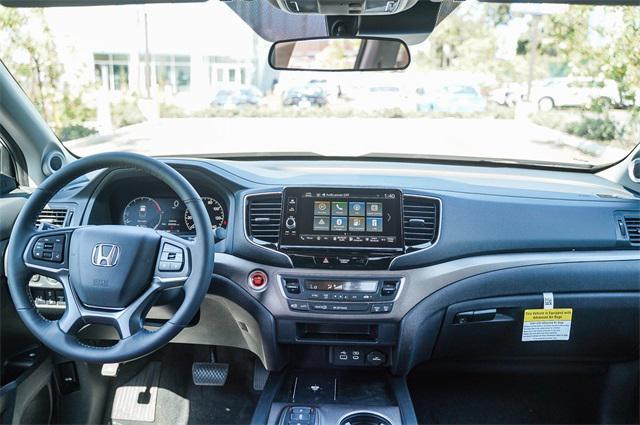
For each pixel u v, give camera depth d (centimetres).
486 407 239
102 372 237
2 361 197
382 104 1223
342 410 183
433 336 201
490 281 195
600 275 199
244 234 195
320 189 194
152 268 158
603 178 238
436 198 195
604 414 233
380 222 192
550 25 925
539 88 1188
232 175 202
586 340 208
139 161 159
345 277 190
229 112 1336
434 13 204
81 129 338
